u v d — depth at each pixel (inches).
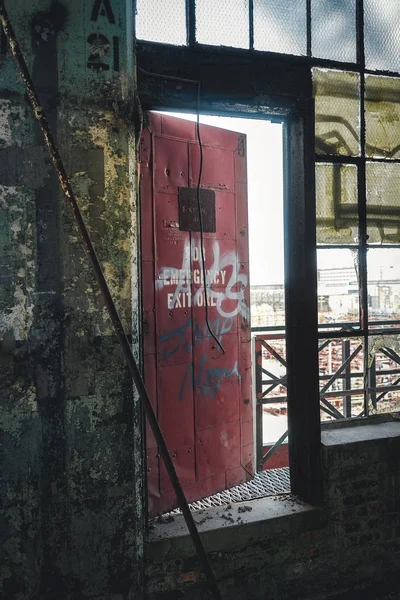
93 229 72.2
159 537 79.6
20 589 71.2
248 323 110.0
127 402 75.1
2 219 68.9
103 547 74.2
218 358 102.8
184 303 96.5
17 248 69.6
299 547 87.5
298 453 93.6
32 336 70.6
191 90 82.4
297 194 91.1
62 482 72.2
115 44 72.7
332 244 95.7
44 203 70.2
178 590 80.0
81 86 71.0
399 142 99.8
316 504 90.0
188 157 96.9
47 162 70.1
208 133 100.7
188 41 83.1
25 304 70.2
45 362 71.2
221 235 103.3
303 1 91.2
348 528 91.2
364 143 96.7
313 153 90.0
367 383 100.5
